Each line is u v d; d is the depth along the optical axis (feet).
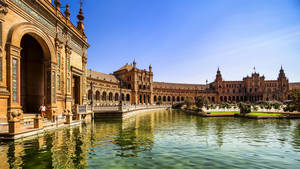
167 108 256.11
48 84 59.57
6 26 43.29
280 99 336.49
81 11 91.30
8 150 31.17
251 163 28.17
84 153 31.24
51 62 59.82
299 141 44.09
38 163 25.68
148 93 294.05
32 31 51.24
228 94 385.29
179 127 67.00
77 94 85.66
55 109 60.44
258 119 97.96
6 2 43.14
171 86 368.89
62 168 24.29
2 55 41.91
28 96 69.62
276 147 38.27
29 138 40.19
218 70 396.98
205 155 31.99
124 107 104.32
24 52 69.92
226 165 27.07
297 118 100.83
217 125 73.56
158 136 48.65
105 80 227.40
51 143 36.52
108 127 62.44
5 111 41.73
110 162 27.32
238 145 39.73
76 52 82.48
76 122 68.03
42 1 56.80
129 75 274.16
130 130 57.31
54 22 62.69
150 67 304.91
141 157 30.12
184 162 28.12
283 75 364.17
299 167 26.66
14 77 44.29
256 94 360.89
